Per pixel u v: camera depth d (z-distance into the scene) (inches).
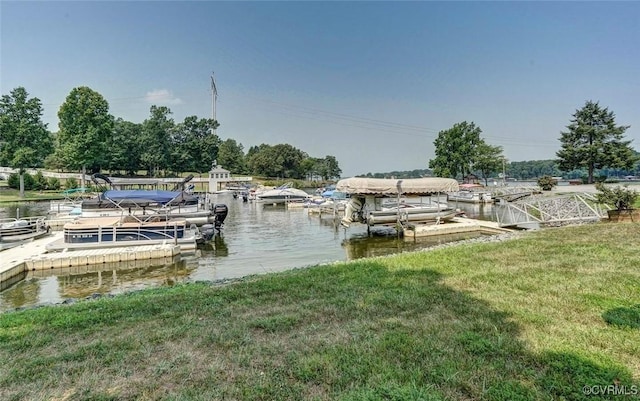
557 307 180.9
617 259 278.8
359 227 796.0
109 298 261.3
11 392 121.0
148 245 512.1
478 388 111.5
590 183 1641.2
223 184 2901.1
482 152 2090.3
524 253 319.9
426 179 707.4
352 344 147.1
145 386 122.1
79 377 129.6
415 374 121.2
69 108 1734.7
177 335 164.7
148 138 2797.7
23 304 311.4
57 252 476.7
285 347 147.9
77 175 2299.5
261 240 648.4
